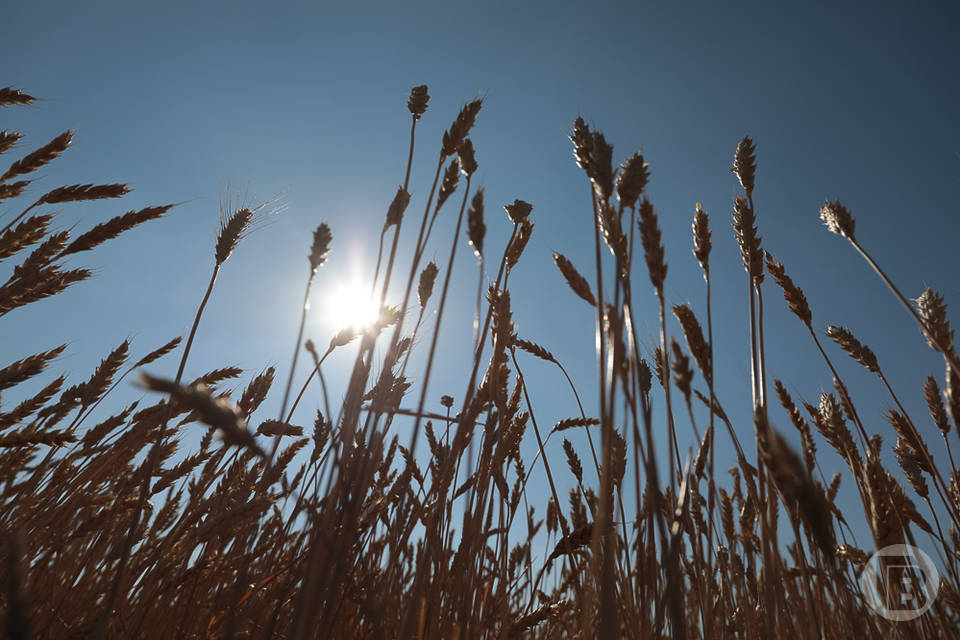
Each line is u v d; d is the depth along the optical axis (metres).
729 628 0.66
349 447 0.51
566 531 0.67
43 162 0.79
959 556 0.64
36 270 0.71
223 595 0.63
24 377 0.65
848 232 0.58
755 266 0.60
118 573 0.49
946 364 0.50
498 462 0.68
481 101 0.60
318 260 0.53
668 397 0.50
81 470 0.74
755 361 0.53
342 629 0.57
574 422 0.88
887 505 0.53
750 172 0.64
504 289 0.62
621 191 0.46
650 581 0.48
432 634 0.57
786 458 0.32
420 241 0.55
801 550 0.50
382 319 0.61
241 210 0.68
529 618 0.68
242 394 0.70
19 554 0.24
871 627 0.58
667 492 0.54
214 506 0.65
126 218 0.77
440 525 0.62
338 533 0.49
